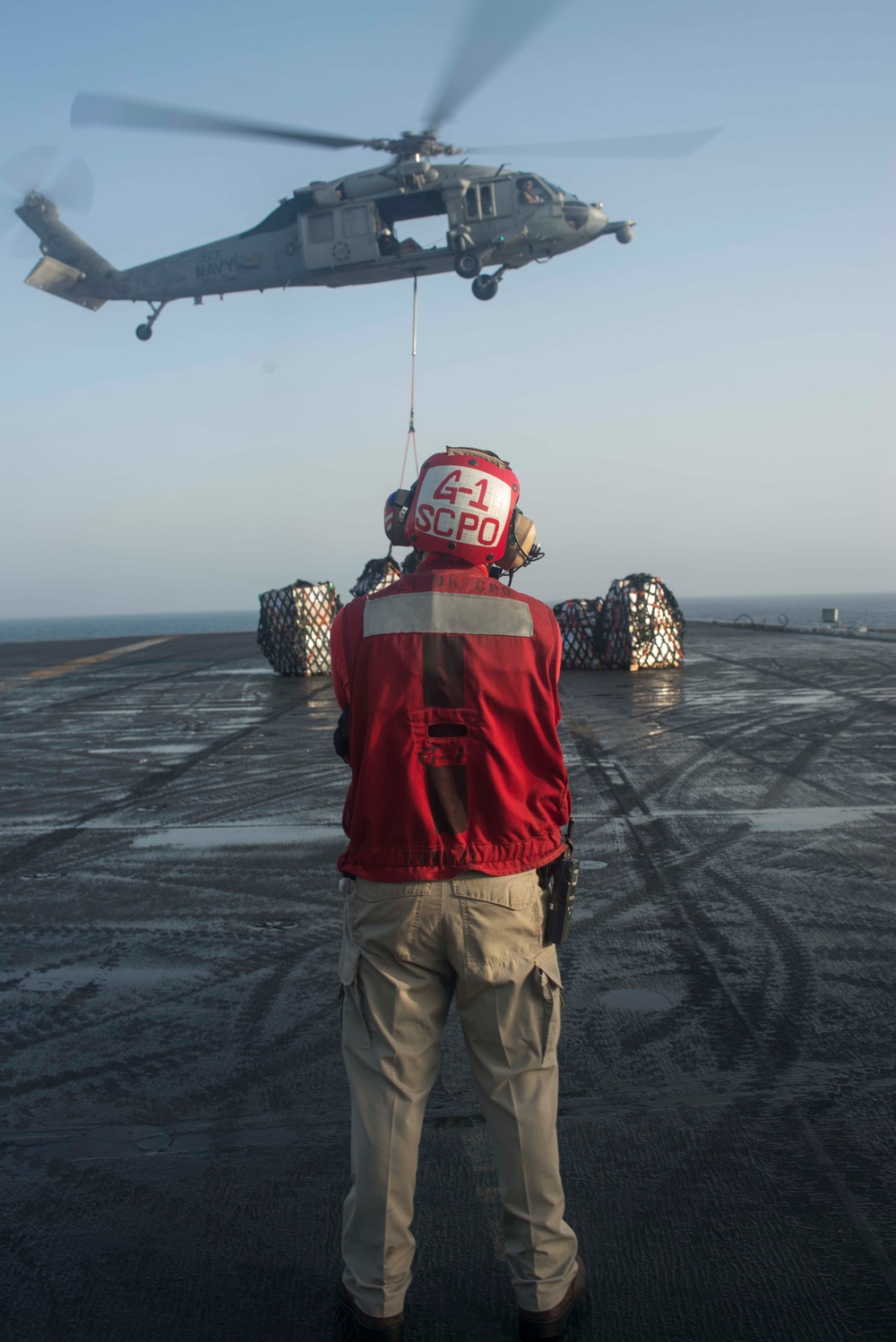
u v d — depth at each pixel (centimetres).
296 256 2141
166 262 2375
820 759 755
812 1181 233
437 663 185
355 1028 191
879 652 1697
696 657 1691
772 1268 205
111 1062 301
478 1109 272
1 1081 291
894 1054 293
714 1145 248
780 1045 300
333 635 200
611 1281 203
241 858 529
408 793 184
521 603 194
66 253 2427
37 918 438
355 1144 188
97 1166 247
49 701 1295
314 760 813
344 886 197
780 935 391
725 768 729
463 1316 197
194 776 764
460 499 197
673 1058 294
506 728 188
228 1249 217
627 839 538
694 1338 188
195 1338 192
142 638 2956
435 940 186
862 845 517
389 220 2066
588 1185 234
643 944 385
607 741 852
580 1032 312
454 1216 226
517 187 1892
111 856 541
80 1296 203
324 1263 212
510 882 187
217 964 380
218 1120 267
